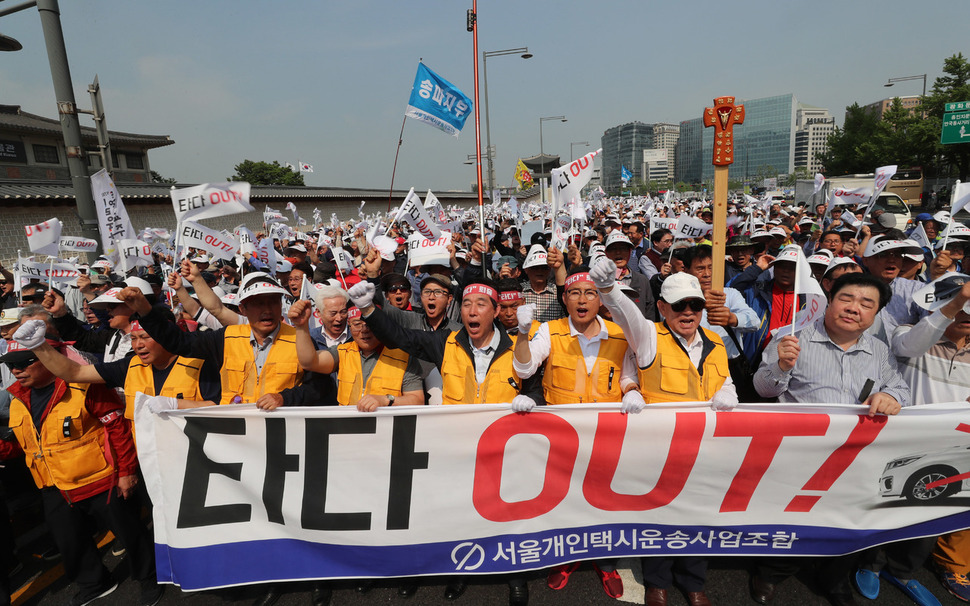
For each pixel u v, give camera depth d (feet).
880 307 9.39
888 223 20.89
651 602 10.25
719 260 10.75
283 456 9.93
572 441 9.80
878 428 9.43
